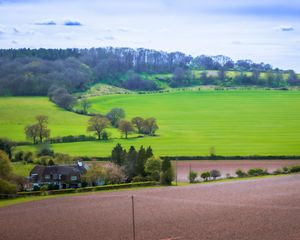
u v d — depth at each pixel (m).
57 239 90.75
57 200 123.19
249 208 111.12
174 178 151.38
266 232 92.25
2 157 139.50
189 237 90.12
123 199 122.81
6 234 94.44
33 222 102.31
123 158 161.50
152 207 113.88
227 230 93.81
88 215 107.19
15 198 127.44
